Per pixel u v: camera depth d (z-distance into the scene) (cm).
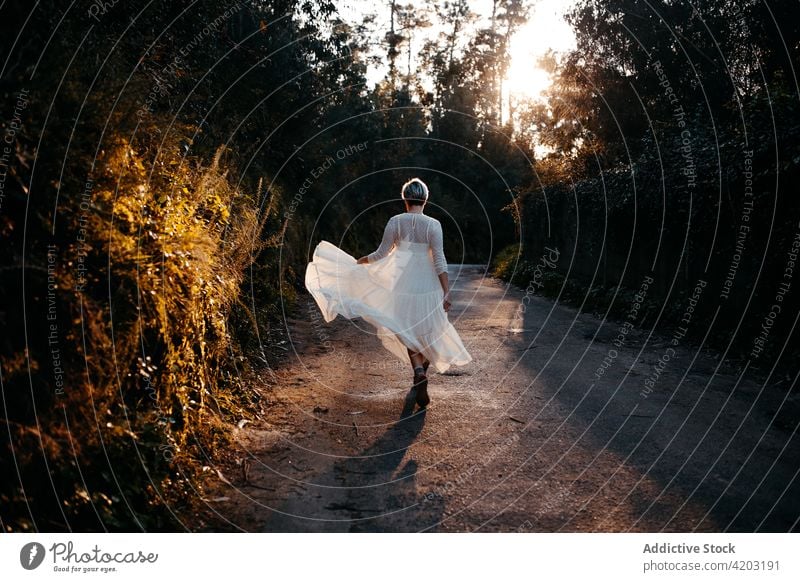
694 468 375
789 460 385
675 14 1070
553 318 1005
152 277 326
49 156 277
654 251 980
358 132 2081
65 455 253
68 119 308
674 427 448
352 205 2258
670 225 889
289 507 323
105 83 359
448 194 3325
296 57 1238
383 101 2538
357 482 356
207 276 418
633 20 1189
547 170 1639
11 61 297
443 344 516
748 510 321
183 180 459
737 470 371
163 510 299
